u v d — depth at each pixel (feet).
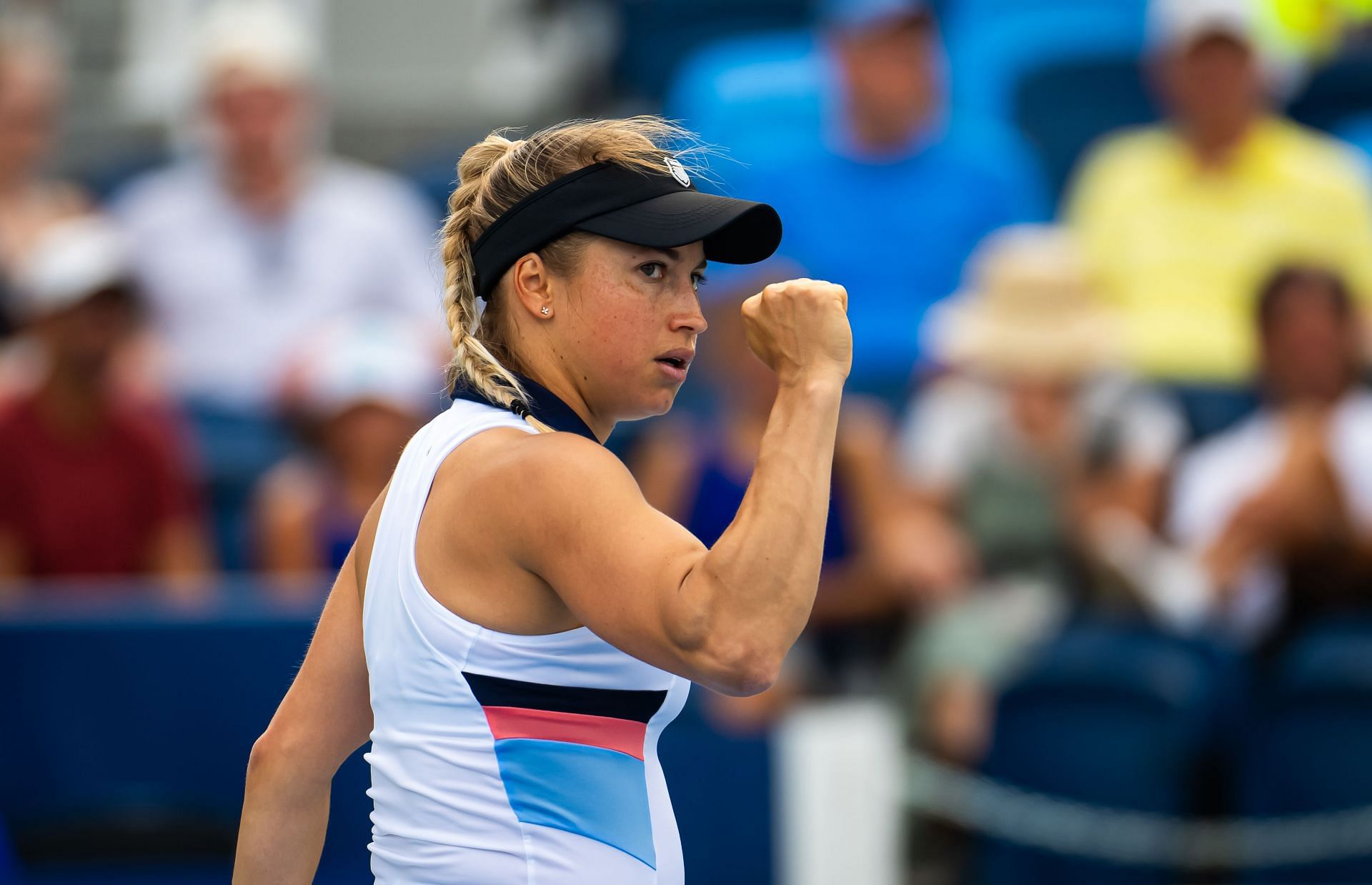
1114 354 67.72
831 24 87.61
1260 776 54.90
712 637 20.10
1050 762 55.67
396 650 22.59
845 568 59.16
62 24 104.63
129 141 99.76
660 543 20.63
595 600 20.75
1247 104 76.23
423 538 22.52
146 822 50.52
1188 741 55.21
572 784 21.79
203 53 85.66
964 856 56.34
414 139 99.96
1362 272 76.07
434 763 22.09
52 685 50.55
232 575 64.34
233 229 71.72
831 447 21.33
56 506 58.23
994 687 56.44
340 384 57.72
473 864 21.72
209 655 50.78
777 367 22.13
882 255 75.41
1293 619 55.98
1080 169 85.97
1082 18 89.71
